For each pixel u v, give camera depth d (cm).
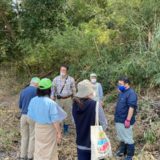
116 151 757
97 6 1303
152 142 766
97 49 1183
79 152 534
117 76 1091
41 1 1441
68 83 871
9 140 861
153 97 977
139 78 1069
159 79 988
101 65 1159
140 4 1173
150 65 1033
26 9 1485
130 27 1160
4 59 1647
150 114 881
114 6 1188
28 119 715
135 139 800
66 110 876
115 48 1185
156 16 1157
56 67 1430
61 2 1424
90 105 518
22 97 736
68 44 1204
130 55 1120
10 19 1602
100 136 515
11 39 1608
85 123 521
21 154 746
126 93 691
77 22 1378
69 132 891
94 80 848
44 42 1413
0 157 782
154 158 707
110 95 1079
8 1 1553
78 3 1364
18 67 1581
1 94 1420
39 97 608
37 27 1450
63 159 746
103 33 1170
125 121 685
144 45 1106
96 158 510
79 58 1245
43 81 603
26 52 1478
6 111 1168
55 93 875
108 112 994
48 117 601
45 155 614
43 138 612
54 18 1435
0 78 1570
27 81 1505
